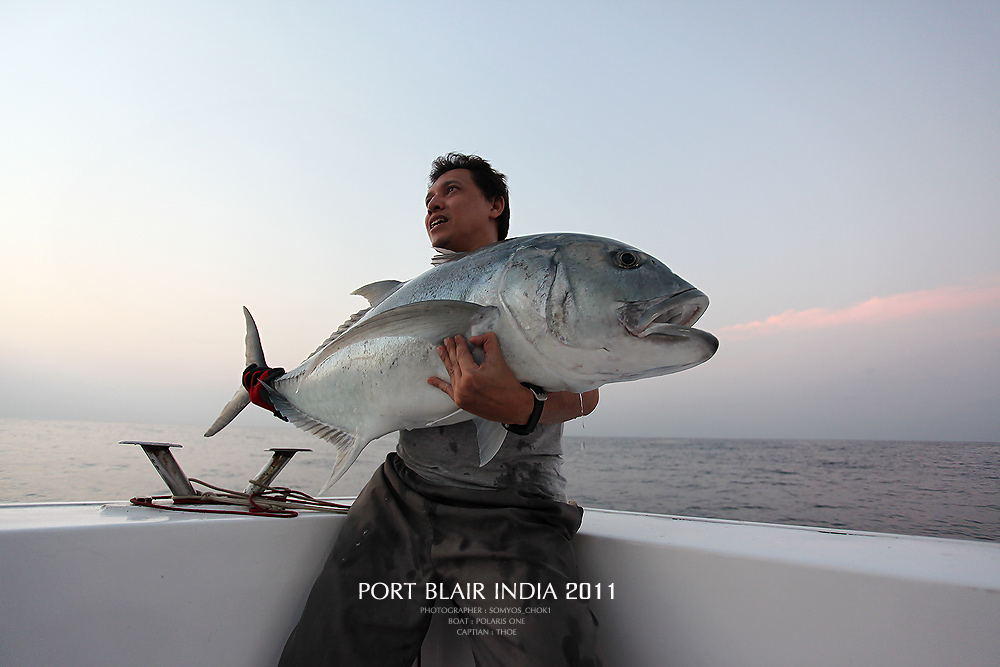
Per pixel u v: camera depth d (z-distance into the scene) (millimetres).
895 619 1144
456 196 2305
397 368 1680
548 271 1521
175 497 1898
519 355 1533
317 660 1447
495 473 1669
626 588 1541
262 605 1620
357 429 1839
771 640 1278
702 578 1406
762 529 1749
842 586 1215
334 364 1892
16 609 1325
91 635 1388
